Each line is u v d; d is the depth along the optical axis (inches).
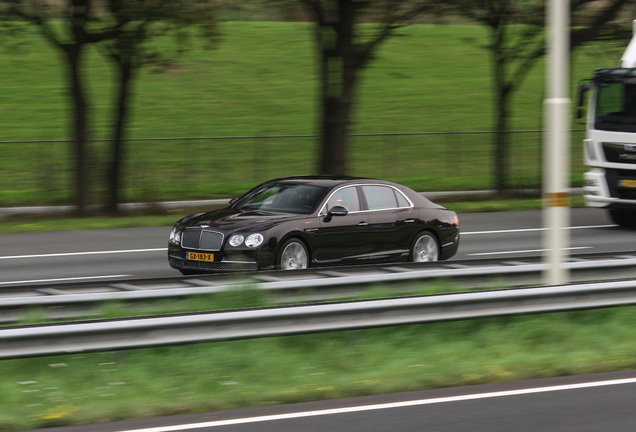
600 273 547.5
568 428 312.7
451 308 444.8
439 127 1820.9
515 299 458.0
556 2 511.8
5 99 1809.8
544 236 929.5
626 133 954.7
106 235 935.0
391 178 1427.2
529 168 1519.4
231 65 2165.4
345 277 496.7
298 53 2306.8
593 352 437.1
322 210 642.2
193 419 323.9
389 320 430.6
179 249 629.3
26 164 1349.7
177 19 1045.8
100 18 1069.8
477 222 1046.4
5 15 1052.5
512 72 2317.9
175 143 1472.7
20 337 363.6
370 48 1141.7
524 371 395.9
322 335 448.5
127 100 1135.0
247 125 1744.6
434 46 2460.6
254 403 349.4
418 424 315.9
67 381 377.7
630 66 959.0
